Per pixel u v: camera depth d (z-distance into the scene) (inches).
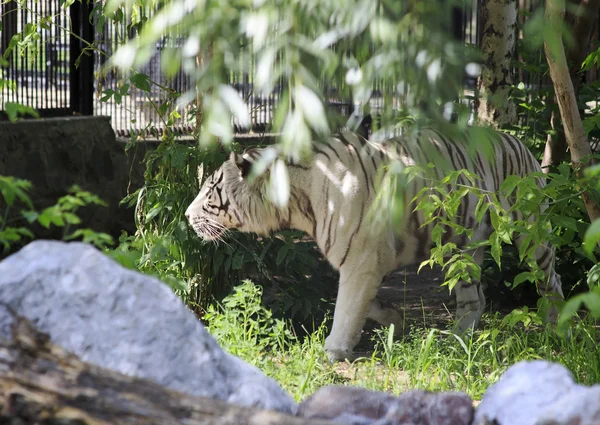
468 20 691.4
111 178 693.9
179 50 176.7
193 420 181.9
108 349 209.2
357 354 465.7
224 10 171.8
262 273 536.4
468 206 455.2
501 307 586.2
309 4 169.6
